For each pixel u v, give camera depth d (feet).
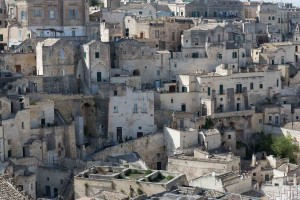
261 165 554.46
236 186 467.11
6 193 277.03
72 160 536.42
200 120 611.06
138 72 648.38
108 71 615.98
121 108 588.91
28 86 576.61
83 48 613.52
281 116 648.79
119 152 561.02
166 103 619.26
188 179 521.65
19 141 523.29
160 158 582.35
